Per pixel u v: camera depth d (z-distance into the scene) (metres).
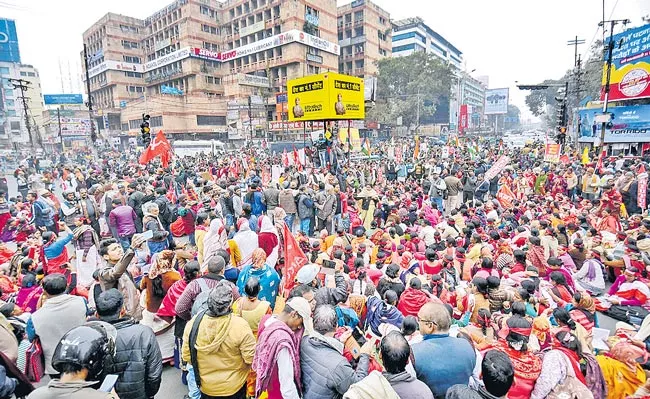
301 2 60.44
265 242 6.67
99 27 77.75
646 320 3.85
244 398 3.37
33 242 6.94
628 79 24.06
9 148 65.38
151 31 77.06
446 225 9.35
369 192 12.08
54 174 23.25
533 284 5.04
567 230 9.16
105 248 5.02
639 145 24.38
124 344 2.89
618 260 7.52
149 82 75.88
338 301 4.26
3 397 2.73
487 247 7.06
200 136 62.53
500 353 2.55
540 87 26.44
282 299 4.98
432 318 3.16
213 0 70.12
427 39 97.44
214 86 69.19
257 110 58.47
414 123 77.75
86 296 5.76
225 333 3.12
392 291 4.32
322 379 2.78
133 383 2.88
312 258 6.21
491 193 16.17
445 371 2.95
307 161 19.30
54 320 3.31
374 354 3.61
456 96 91.12
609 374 3.49
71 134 62.91
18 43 68.31
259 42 62.94
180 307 4.17
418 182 17.67
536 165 20.03
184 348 3.33
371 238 8.67
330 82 16.17
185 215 9.76
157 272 4.79
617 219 10.19
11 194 18.72
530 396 3.18
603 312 6.74
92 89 84.75
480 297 4.85
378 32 75.94
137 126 65.75
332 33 67.75
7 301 5.25
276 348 2.88
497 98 106.25
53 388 2.05
